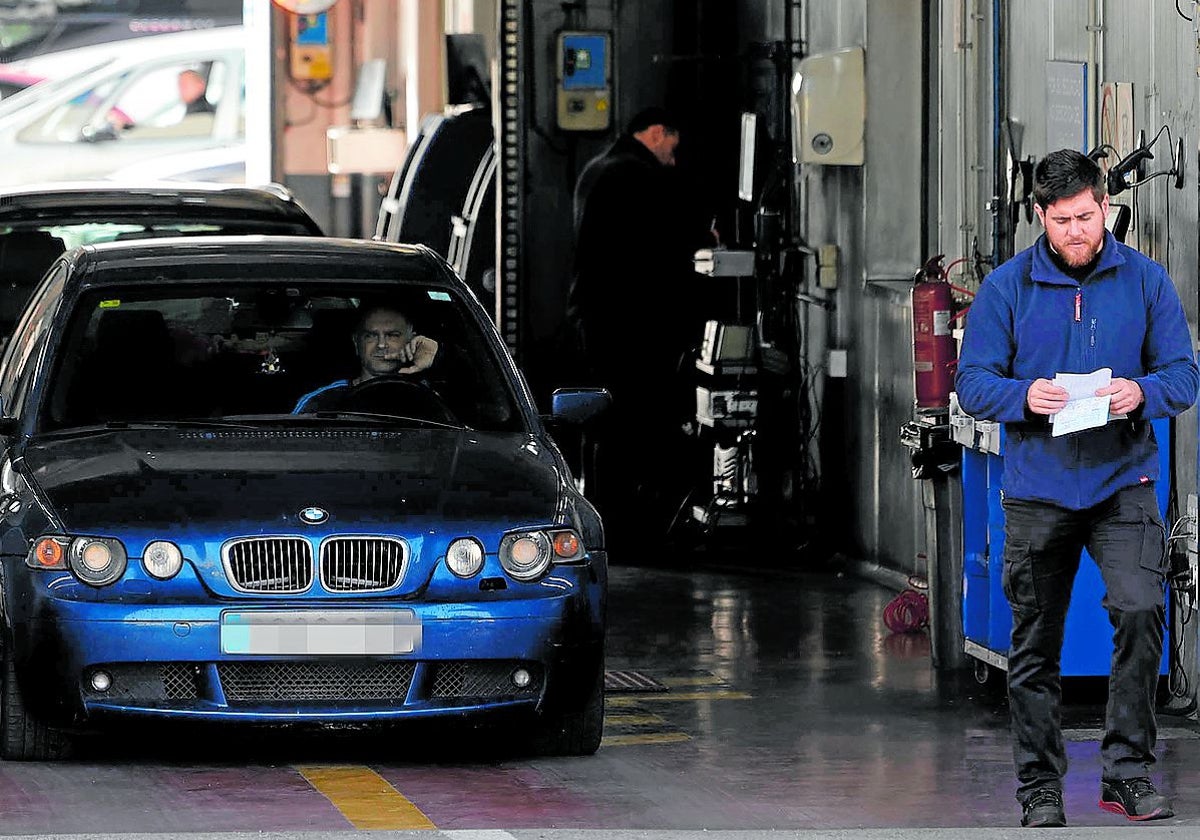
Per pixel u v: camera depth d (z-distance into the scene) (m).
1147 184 32.59
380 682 25.97
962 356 23.06
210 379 29.67
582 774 26.77
